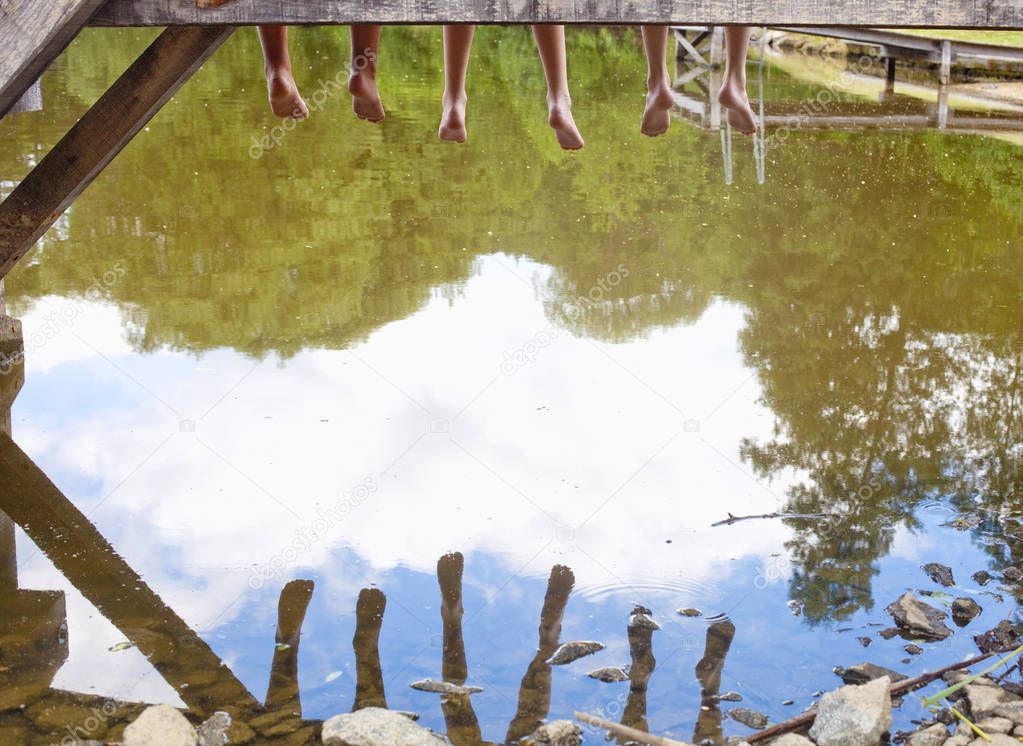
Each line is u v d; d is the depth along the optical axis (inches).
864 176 411.5
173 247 298.0
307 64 686.5
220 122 463.8
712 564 161.0
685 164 422.6
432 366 228.4
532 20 122.6
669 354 237.0
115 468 185.0
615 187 381.4
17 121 441.7
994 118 557.6
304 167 390.0
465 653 139.3
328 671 135.2
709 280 285.3
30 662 135.9
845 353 239.5
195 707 128.0
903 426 205.6
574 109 551.8
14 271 275.0
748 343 244.1
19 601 148.9
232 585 154.4
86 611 147.4
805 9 123.0
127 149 404.5
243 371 223.5
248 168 385.4
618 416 208.7
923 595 153.6
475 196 361.4
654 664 137.6
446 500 178.1
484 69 716.0
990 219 352.2
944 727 123.2
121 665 135.9
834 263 302.2
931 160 442.9
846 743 120.9
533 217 338.3
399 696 130.3
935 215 355.6
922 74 735.1
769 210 355.9
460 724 125.1
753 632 144.8
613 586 154.9
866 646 141.9
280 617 146.9
